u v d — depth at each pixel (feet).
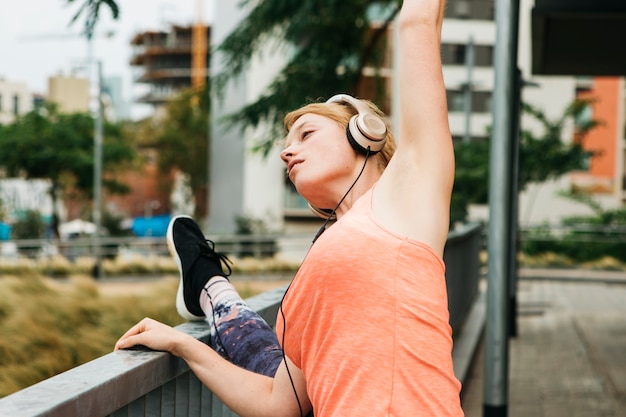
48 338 16.79
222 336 6.70
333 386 4.36
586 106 78.13
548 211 130.93
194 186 164.66
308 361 4.60
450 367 4.41
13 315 19.74
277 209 120.06
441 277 4.56
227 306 6.95
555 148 77.82
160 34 278.05
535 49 25.86
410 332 4.34
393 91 74.08
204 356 5.63
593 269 57.36
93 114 122.72
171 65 278.05
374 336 4.34
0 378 14.80
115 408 4.89
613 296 42.32
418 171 4.69
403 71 4.86
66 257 78.33
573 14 21.50
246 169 119.14
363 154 5.35
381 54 44.42
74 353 17.26
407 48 4.88
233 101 105.70
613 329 30.40
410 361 4.30
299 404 5.30
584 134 82.58
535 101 132.87
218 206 120.98
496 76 14.55
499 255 14.55
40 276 24.62
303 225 120.37
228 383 5.53
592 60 27.99
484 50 136.56
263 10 40.14
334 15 40.93
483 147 74.90
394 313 4.36
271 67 102.68
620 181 150.00
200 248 7.46
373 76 45.11
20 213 123.13
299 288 4.67
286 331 4.79
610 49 26.23
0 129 116.47
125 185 131.03
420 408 4.24
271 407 5.36
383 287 4.40
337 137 5.36
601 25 23.20
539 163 77.41
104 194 133.39
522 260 59.77
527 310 36.14
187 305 7.31
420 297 4.40
